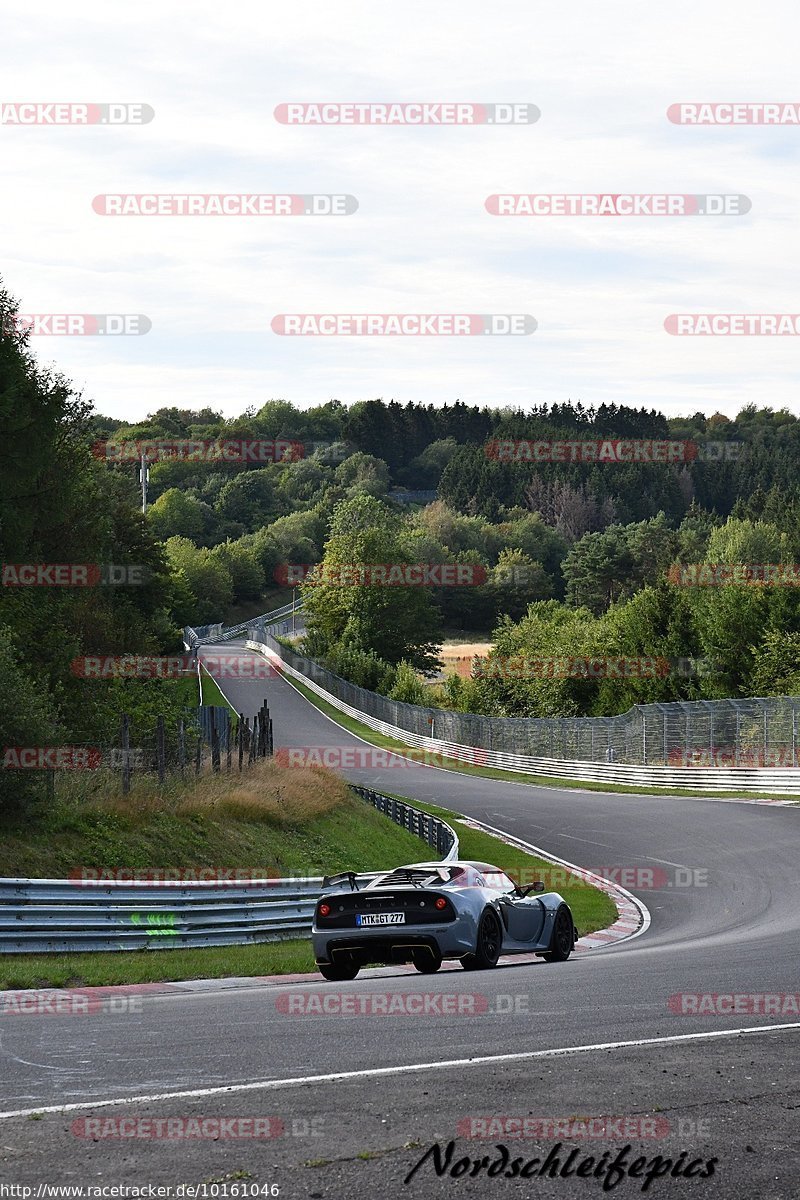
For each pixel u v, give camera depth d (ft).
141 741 130.11
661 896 107.55
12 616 127.54
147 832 89.40
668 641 321.11
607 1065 29.96
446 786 234.17
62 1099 26.32
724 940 70.44
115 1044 33.53
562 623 426.51
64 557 170.81
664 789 211.61
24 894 65.16
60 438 169.58
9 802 80.43
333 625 566.36
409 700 417.08
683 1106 25.68
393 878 61.36
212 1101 26.02
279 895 80.07
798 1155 22.27
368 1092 26.84
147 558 277.64
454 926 56.65
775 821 151.84
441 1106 25.54
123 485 281.74
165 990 53.67
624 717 240.12
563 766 255.09
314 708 388.57
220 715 157.58
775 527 482.69
